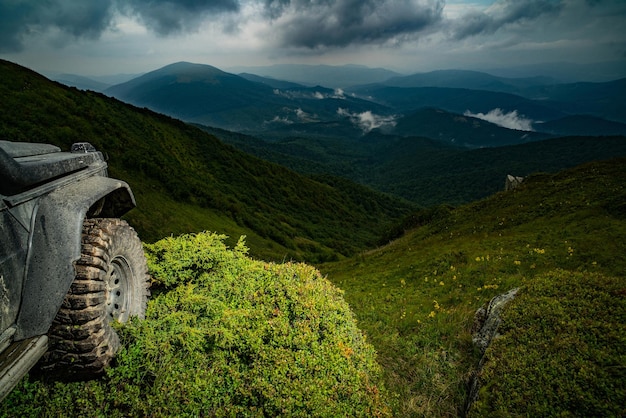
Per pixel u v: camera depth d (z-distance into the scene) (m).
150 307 6.08
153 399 4.55
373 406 4.91
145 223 40.25
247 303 6.61
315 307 6.44
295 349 5.55
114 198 5.91
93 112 62.62
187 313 5.96
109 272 4.73
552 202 25.70
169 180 61.84
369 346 6.70
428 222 50.06
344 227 136.25
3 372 3.20
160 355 5.02
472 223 30.33
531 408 4.62
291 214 119.81
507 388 5.06
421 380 6.87
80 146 5.63
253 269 7.82
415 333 9.33
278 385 4.84
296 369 5.09
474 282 13.76
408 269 20.33
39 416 4.25
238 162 129.75
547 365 5.20
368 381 5.45
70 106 58.03
